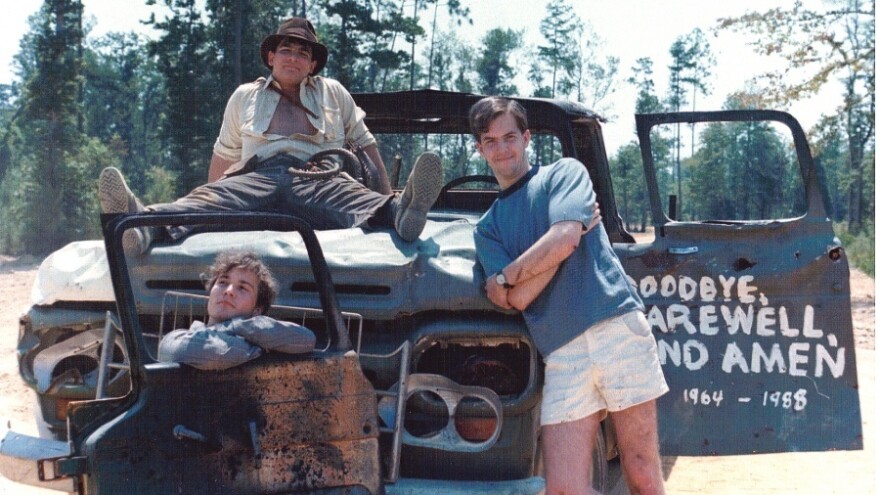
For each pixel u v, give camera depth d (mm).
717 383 4312
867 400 7812
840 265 4363
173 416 2811
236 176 4367
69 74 35344
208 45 33469
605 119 5586
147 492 2771
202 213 3033
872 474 5898
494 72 40875
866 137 21406
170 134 33719
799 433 4305
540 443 3574
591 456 3334
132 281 3732
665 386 3338
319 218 4203
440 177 3611
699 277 4363
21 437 3127
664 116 4562
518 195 3430
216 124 32594
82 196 31797
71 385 3846
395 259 3580
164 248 3760
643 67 47594
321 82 4855
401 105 5551
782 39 18406
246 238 3818
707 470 6055
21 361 3891
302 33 4664
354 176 4676
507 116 3465
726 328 4344
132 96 53906
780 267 4352
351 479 3023
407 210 3697
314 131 4695
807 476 5887
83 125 40250
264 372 2924
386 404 3393
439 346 3637
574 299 3264
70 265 3928
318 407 2996
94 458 2742
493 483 3336
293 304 3600
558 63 43656
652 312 4344
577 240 3219
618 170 27562
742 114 4566
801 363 4332
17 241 29781
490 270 3393
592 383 3275
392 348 3576
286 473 2930
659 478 3352
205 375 2846
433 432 3463
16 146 33312
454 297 3504
